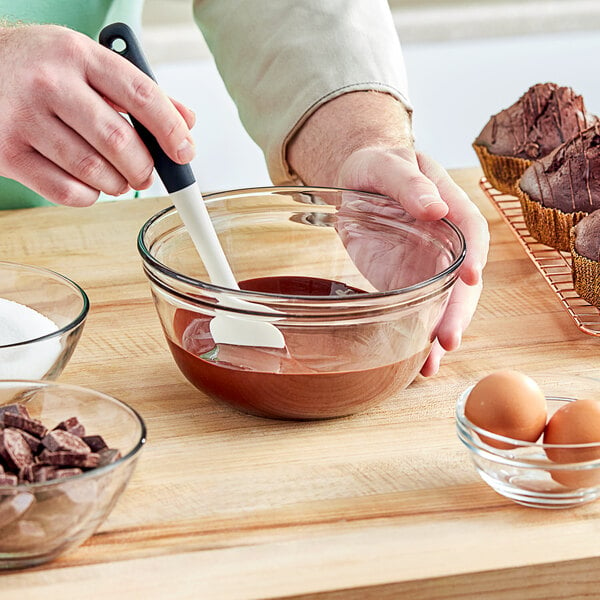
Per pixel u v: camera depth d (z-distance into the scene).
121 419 0.82
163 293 0.93
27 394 0.86
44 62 0.94
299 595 0.74
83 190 1.00
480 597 0.78
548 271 1.30
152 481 0.87
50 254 1.31
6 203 1.58
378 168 1.13
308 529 0.81
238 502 0.85
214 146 2.99
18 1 1.55
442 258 1.03
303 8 1.45
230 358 0.91
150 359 1.08
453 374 1.07
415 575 0.76
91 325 1.14
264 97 1.46
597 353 1.12
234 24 1.50
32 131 0.96
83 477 0.72
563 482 0.82
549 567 0.78
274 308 0.88
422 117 3.14
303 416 0.95
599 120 1.52
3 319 0.98
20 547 0.73
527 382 0.86
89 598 0.73
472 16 3.55
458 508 0.85
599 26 3.63
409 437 0.95
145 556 0.78
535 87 1.54
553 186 1.31
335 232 1.13
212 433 0.95
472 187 1.57
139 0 1.73
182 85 3.20
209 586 0.75
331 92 1.39
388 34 1.48
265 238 1.14
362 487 0.87
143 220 1.43
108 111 0.94
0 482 0.74
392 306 0.89
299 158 1.41
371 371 0.91
